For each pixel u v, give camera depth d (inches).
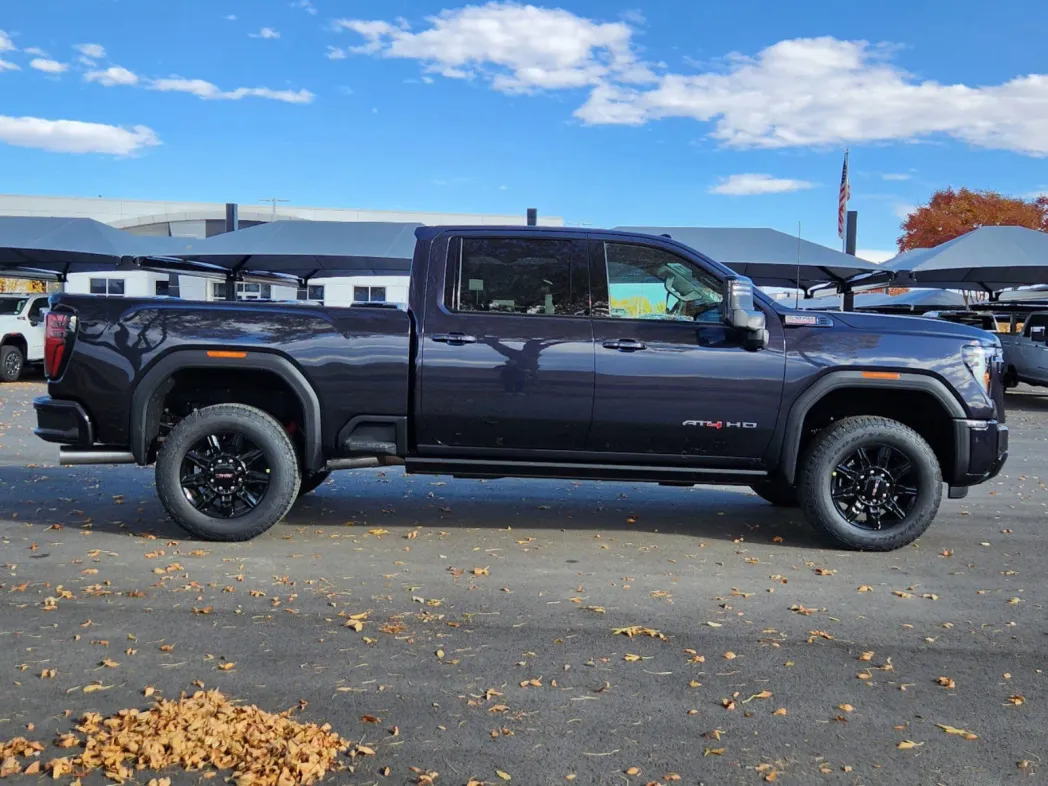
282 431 223.5
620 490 308.3
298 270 1030.4
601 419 221.6
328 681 140.3
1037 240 845.8
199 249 879.1
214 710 125.0
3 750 114.5
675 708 133.3
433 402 221.3
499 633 163.5
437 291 224.1
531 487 310.7
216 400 238.7
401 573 200.7
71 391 220.7
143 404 219.6
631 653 154.7
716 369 220.8
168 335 219.3
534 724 127.0
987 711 134.7
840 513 227.8
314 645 155.5
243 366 219.9
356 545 224.8
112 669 143.3
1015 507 297.3
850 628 170.4
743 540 239.1
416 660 149.7
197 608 173.8
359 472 335.9
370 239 884.6
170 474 220.1
